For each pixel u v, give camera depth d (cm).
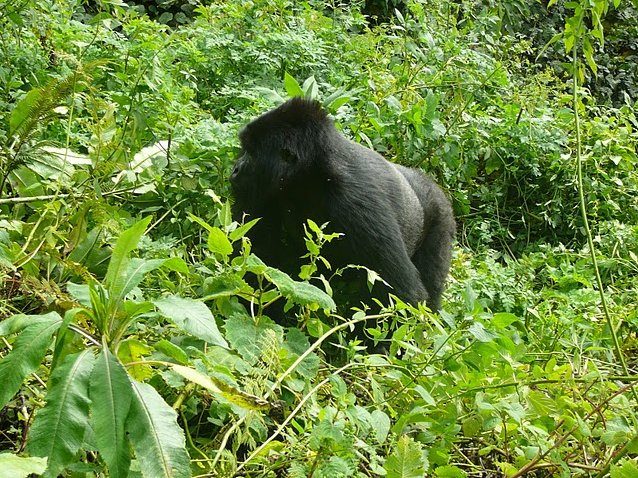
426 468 412
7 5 860
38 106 594
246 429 407
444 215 881
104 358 325
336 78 1139
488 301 885
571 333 746
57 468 303
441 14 1472
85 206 574
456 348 526
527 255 1160
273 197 741
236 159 774
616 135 1267
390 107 1069
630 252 961
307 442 410
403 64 1265
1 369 325
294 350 495
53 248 514
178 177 795
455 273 955
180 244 762
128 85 878
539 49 1967
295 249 786
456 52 1296
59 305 413
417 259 866
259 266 496
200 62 1088
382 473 401
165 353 420
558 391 545
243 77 1097
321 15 1276
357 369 540
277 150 729
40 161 650
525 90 1359
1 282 468
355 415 418
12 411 441
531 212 1210
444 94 1224
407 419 456
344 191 722
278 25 1197
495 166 1191
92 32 1012
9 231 551
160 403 324
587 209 1185
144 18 1163
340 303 726
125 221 668
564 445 491
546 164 1199
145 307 366
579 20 683
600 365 710
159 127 854
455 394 499
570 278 938
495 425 474
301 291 490
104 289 374
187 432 431
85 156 692
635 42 2148
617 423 465
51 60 938
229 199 793
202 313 386
